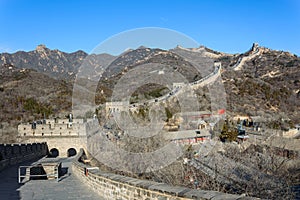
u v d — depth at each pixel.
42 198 8.44
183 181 7.34
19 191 9.73
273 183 8.73
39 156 27.34
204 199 4.36
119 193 6.86
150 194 5.50
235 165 8.75
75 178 12.41
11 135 34.88
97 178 8.57
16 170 15.63
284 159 11.20
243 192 7.68
